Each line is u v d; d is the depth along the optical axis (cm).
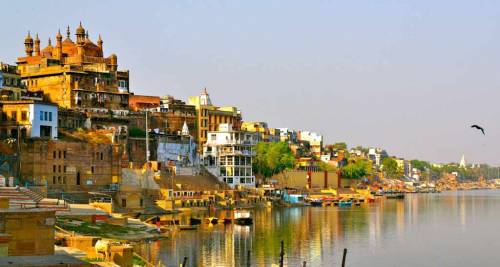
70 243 7531
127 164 19250
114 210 15488
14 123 16262
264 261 10212
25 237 5309
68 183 16138
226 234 13450
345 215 19712
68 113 18450
